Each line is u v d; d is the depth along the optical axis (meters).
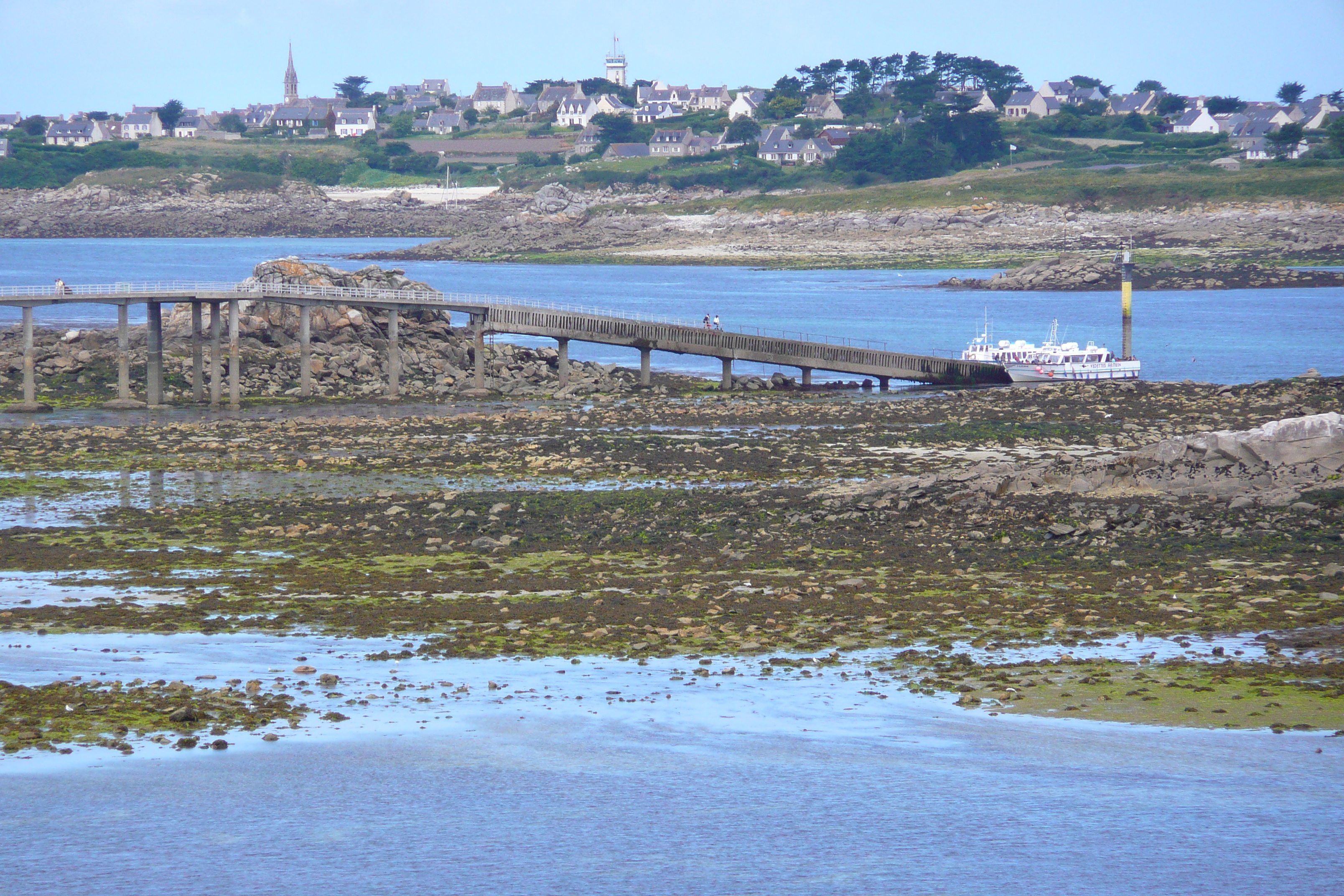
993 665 68.19
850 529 102.50
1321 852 46.84
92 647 71.00
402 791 52.25
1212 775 53.41
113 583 86.56
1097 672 66.50
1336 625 73.56
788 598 81.94
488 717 60.81
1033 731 58.53
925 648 71.56
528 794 52.03
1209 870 45.62
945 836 48.44
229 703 61.84
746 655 70.75
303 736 58.00
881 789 52.53
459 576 89.12
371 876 45.38
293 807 50.56
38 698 61.28
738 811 50.59
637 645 71.94
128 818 49.34
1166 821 49.38
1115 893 44.19
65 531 103.19
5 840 47.44
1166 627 74.31
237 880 44.81
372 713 61.06
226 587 85.69
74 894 43.78
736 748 57.09
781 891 44.25
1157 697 62.66
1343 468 109.00
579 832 48.69
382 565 92.38
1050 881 44.97
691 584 86.38
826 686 65.38
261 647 71.75
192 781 52.75
